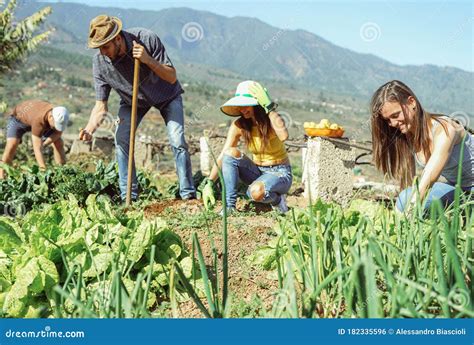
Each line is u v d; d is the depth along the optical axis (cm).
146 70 538
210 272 324
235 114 512
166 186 770
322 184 671
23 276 281
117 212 474
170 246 323
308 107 10731
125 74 539
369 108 373
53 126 751
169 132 564
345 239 290
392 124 362
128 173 536
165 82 554
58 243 303
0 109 778
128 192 535
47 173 586
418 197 243
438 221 247
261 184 497
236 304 281
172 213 470
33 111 753
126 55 530
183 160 564
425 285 211
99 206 394
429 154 376
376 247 181
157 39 545
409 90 359
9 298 279
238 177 504
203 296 303
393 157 378
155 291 303
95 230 316
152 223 321
